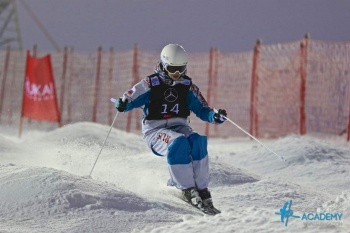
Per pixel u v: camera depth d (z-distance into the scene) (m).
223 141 44.34
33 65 38.50
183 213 14.34
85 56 61.75
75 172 20.75
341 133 43.47
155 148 16.25
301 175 23.36
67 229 12.18
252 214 11.98
